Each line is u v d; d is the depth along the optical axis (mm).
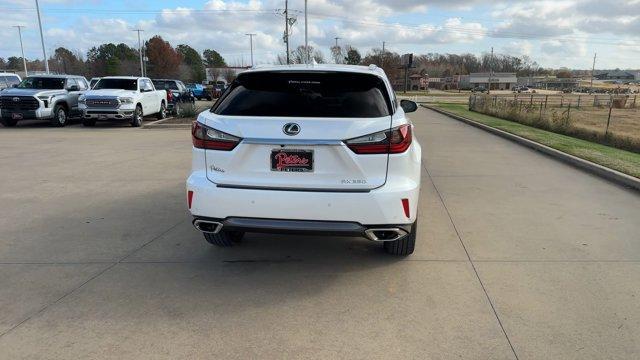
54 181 8211
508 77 143875
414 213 4039
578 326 3459
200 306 3777
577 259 4691
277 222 3885
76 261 4660
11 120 18094
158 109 20969
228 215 3957
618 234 5445
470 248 5000
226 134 3930
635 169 8648
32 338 3320
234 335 3369
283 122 3836
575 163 9836
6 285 4129
